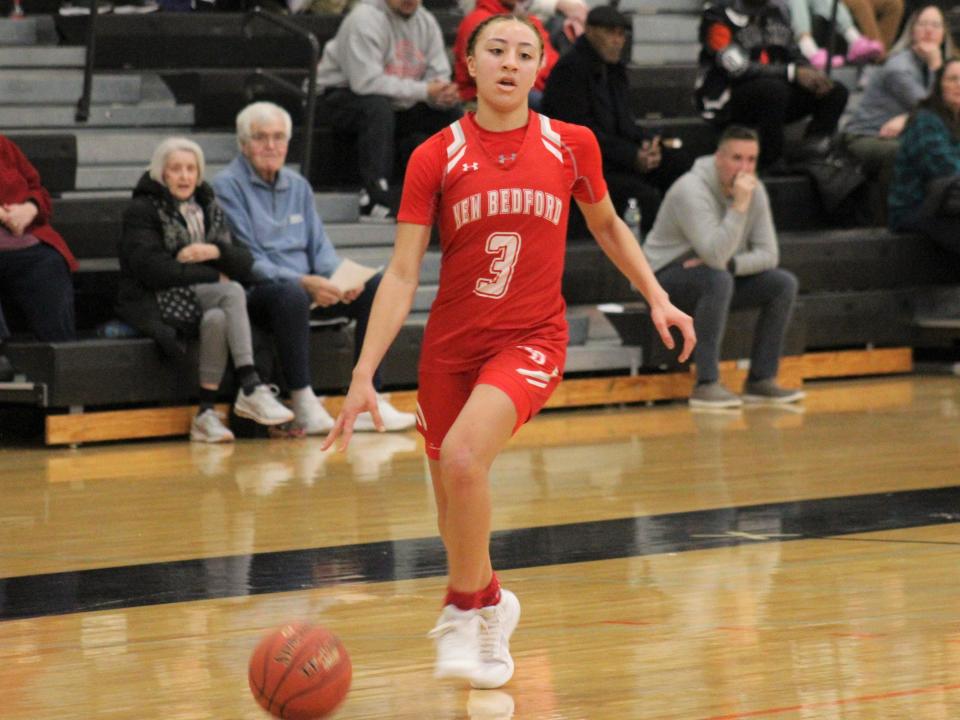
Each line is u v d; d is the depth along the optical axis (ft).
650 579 36.35
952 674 27.76
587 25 75.25
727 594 34.63
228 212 64.28
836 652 29.43
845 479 50.06
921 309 81.10
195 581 36.86
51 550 40.83
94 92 76.84
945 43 88.53
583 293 74.28
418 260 28.30
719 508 45.44
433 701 27.07
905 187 81.56
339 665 24.35
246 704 26.91
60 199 68.18
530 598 34.73
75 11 81.00
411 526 43.42
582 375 71.56
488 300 28.02
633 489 48.80
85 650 30.76
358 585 36.29
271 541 41.57
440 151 28.04
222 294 61.26
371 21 73.87
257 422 61.16
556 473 52.11
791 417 65.41
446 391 28.60
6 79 74.54
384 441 60.64
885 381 77.77
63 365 59.88
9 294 61.98
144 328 61.36
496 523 43.62
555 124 28.50
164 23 80.74
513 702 26.86
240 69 80.59
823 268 78.43
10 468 54.95
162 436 62.64
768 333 70.74
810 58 94.63
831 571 36.73
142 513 45.83
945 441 57.72
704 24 83.87
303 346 61.87
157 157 61.72
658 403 71.20
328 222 73.82
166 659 29.99
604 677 28.22
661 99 89.25
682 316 29.40
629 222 74.54
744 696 26.71
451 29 86.94
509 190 27.76
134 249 60.95
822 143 85.56
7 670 29.43
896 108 87.76
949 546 39.37
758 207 70.18
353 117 74.74
